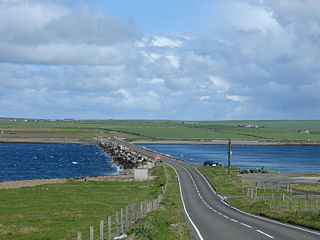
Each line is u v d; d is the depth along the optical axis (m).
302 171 186.38
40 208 65.88
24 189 90.00
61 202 72.56
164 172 126.12
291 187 104.38
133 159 177.12
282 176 140.88
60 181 107.81
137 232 33.81
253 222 45.38
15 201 73.25
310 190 98.81
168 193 82.75
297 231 37.75
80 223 52.59
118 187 97.19
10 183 102.12
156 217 43.22
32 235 45.12
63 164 183.75
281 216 48.97
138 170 112.69
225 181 113.62
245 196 85.00
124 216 55.81
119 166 174.38
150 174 130.25
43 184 100.56
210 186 103.00
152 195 80.25
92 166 177.38
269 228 40.00
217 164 169.62
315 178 134.00
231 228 40.16
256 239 33.38
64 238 42.97
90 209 65.00
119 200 75.62
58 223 52.75
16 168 165.25
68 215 59.31
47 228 49.31
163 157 197.88
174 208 57.41
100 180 109.69
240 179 126.06
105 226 48.78
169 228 37.50
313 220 43.03
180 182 108.62
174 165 160.00
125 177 115.69
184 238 33.53
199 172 137.25
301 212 50.78
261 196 85.50
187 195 83.75
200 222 45.06
